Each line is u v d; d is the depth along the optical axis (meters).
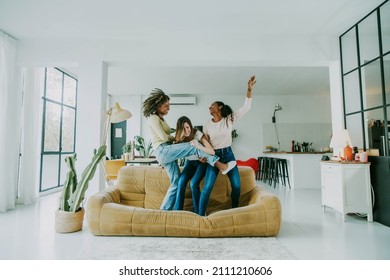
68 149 5.95
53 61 3.88
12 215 3.31
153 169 3.04
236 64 4.07
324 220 3.04
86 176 2.67
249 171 3.02
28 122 4.13
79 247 2.16
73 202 2.63
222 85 6.80
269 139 7.83
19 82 4.04
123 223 2.34
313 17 3.31
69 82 5.95
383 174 2.92
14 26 3.52
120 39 3.90
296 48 3.86
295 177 5.65
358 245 2.21
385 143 2.99
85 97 3.82
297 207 3.75
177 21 3.39
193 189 2.71
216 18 3.31
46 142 5.19
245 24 3.48
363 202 3.00
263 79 6.23
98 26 3.52
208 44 3.89
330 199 3.30
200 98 7.92
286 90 7.36
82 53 3.89
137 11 3.14
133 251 2.04
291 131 7.86
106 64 4.06
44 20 3.36
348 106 3.72
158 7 3.06
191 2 2.96
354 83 3.64
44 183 5.19
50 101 5.27
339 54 3.85
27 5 3.01
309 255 1.99
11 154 3.75
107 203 2.50
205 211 2.66
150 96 2.85
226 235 2.31
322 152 5.68
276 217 2.34
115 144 7.80
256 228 2.32
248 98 2.87
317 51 3.85
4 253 2.03
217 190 2.92
